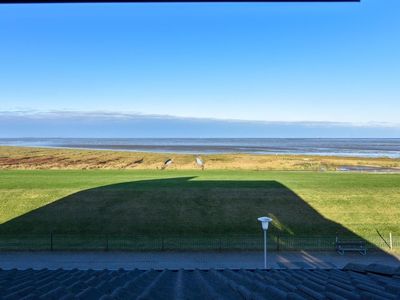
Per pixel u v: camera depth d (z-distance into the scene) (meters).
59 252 23.25
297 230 27.14
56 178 43.66
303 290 8.69
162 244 23.98
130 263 21.45
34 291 8.57
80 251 23.44
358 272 12.35
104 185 37.91
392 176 44.66
